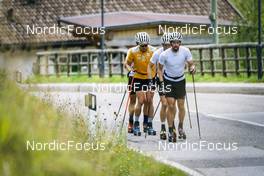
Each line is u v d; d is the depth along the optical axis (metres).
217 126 30.11
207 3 96.06
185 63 24.64
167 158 21.61
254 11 65.06
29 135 6.61
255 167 20.47
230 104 40.38
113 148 17.55
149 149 23.36
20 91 7.41
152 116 26.72
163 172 17.25
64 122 9.52
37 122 7.23
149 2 94.88
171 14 87.81
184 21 72.88
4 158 6.23
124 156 16.78
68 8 92.50
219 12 93.50
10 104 6.80
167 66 24.50
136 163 16.47
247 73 56.47
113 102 42.19
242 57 56.66
